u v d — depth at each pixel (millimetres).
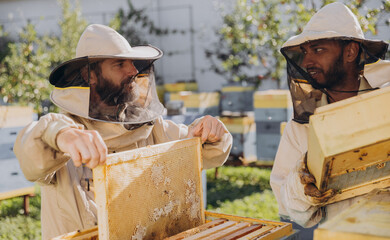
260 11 7746
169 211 1183
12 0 13875
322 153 831
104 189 978
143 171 1091
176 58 13430
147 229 1101
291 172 1276
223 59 10805
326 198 1168
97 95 1524
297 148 1665
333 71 1521
